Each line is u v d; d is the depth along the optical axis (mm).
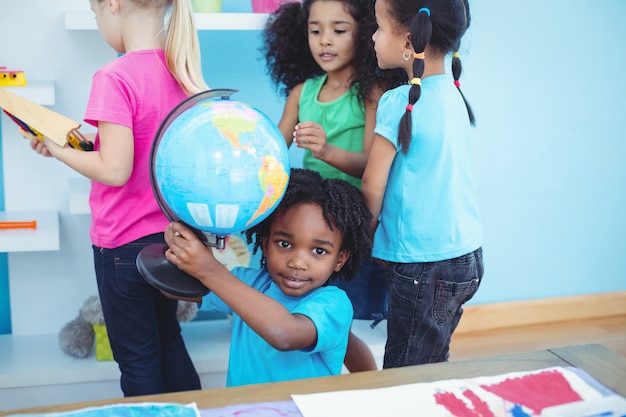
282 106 2184
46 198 1996
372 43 1646
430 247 1481
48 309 2047
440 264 1487
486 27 2248
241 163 956
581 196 2439
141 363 1573
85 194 1773
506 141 2342
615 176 2457
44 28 1909
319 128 1568
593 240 2480
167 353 1692
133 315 1547
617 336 2385
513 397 894
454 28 1436
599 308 2504
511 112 2326
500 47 2273
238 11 2102
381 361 1918
